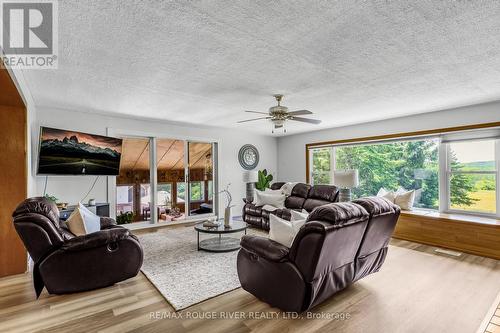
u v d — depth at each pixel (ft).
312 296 6.56
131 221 17.39
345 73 8.90
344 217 6.47
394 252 12.36
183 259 11.21
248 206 18.35
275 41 6.70
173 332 6.24
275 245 7.13
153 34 6.37
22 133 9.98
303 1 5.08
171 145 19.92
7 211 9.66
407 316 6.93
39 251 7.59
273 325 6.53
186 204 19.52
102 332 6.23
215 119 16.81
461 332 6.27
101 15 5.55
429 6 5.24
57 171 12.48
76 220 9.17
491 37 6.49
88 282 8.20
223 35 6.42
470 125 13.20
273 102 12.64
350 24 5.91
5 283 8.95
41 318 6.81
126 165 18.97
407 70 8.64
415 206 16.28
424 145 15.89
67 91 10.91
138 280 9.21
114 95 11.51
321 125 18.92
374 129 17.38
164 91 10.92
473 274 9.73
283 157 24.27
